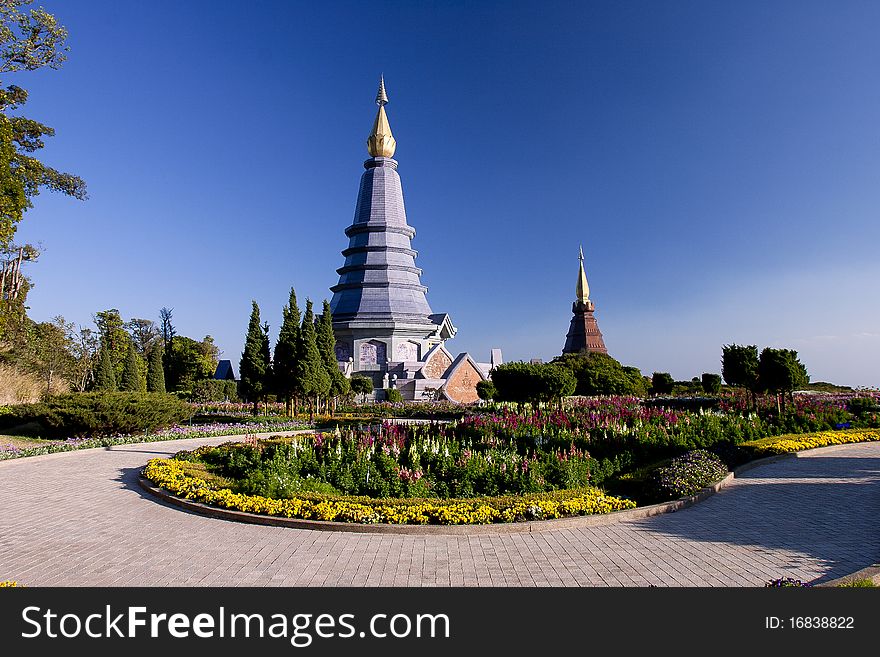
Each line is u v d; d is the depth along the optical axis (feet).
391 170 264.72
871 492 50.14
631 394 176.24
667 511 43.34
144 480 53.52
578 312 327.67
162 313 323.37
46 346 164.14
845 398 126.41
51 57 103.71
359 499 41.45
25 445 79.56
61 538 36.86
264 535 37.40
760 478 56.54
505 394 112.37
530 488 45.75
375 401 204.44
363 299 248.32
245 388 129.39
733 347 101.81
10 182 85.20
